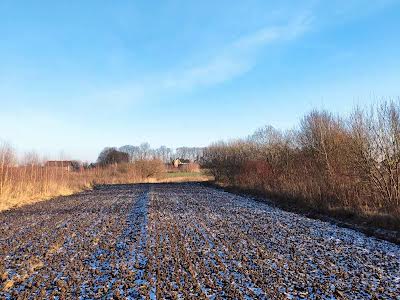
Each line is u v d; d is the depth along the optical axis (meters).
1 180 25.19
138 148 120.56
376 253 9.92
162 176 63.66
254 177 32.75
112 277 8.03
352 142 18.06
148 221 15.84
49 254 10.27
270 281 7.59
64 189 35.25
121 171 63.41
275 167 30.31
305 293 6.88
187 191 34.44
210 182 48.84
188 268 8.60
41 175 33.41
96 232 13.66
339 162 20.19
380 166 16.62
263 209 19.97
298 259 9.36
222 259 9.45
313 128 23.56
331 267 8.60
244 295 6.82
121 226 14.94
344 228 13.95
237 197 27.53
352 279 7.70
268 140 33.53
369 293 6.84
